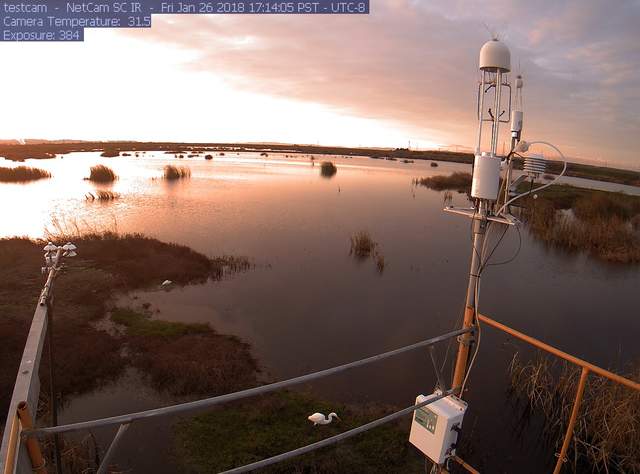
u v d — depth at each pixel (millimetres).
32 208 24172
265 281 14195
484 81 3139
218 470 6078
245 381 8297
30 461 1807
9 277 12625
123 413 7398
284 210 25969
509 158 3070
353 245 18203
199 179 39406
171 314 11438
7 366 8234
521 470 6402
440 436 3156
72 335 9688
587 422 6887
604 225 20250
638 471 6000
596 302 13500
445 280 14961
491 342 10391
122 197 28281
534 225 22531
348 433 2631
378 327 11141
